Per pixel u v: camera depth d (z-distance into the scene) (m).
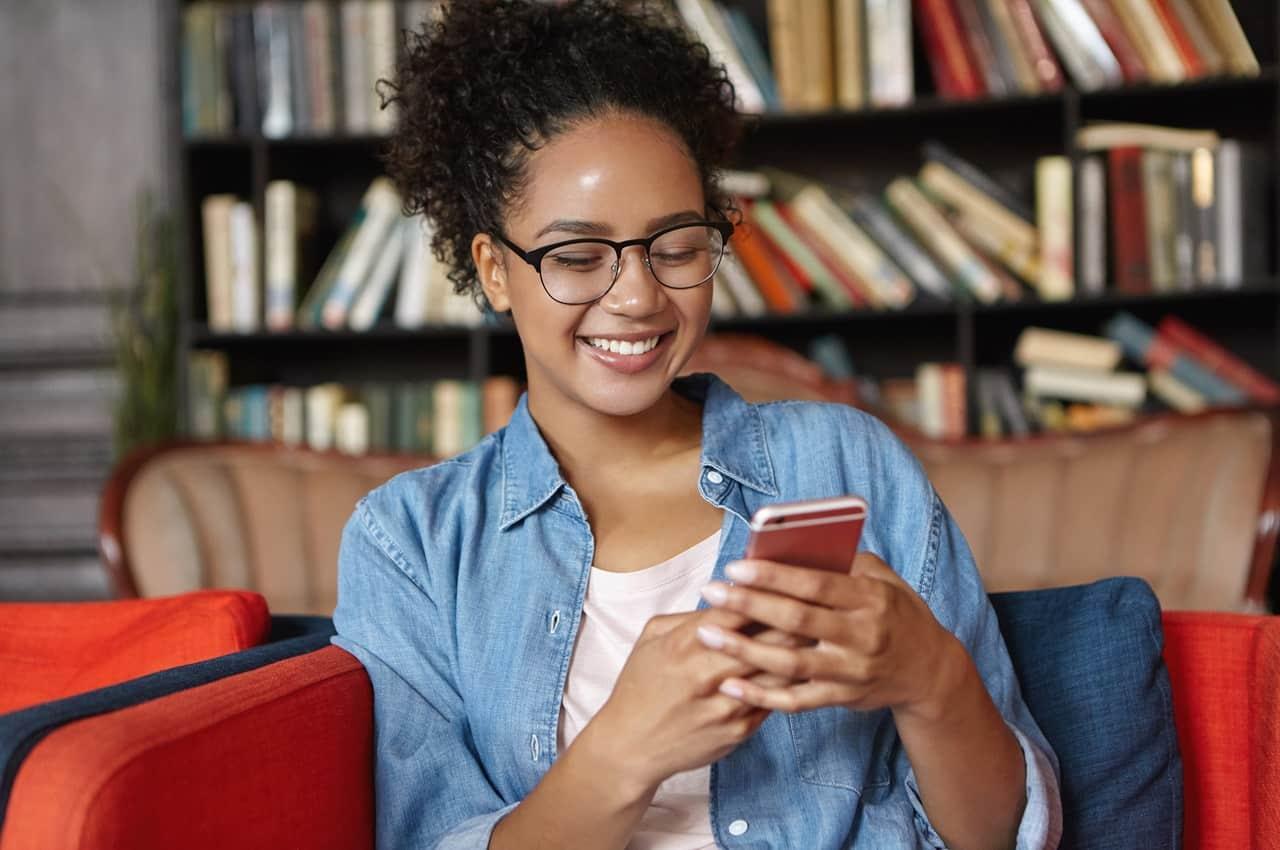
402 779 1.04
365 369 3.53
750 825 1.01
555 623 1.06
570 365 1.06
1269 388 2.96
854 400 2.68
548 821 0.92
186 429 3.20
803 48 3.08
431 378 3.52
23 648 1.25
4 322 3.63
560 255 1.03
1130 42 3.00
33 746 0.81
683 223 1.03
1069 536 2.46
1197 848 1.11
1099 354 3.04
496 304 1.16
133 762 0.80
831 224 3.13
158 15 3.58
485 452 1.18
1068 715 1.09
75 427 3.63
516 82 1.07
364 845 1.05
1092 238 3.02
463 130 1.11
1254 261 2.96
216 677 1.00
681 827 1.02
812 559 0.82
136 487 2.36
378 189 3.24
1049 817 0.95
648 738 0.87
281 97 3.20
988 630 1.06
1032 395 3.11
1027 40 3.05
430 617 1.11
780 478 1.12
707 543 1.08
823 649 0.82
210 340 3.26
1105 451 2.51
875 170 3.38
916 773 0.95
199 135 3.21
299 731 0.97
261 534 2.43
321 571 2.45
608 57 1.06
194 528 2.36
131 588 2.26
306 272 3.30
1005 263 3.07
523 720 1.04
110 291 3.55
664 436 1.13
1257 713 1.07
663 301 1.03
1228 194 2.96
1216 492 2.37
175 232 3.30
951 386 3.07
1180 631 1.15
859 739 1.04
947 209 3.12
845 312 3.08
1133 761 1.08
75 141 3.60
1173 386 3.02
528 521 1.11
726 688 0.83
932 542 1.07
